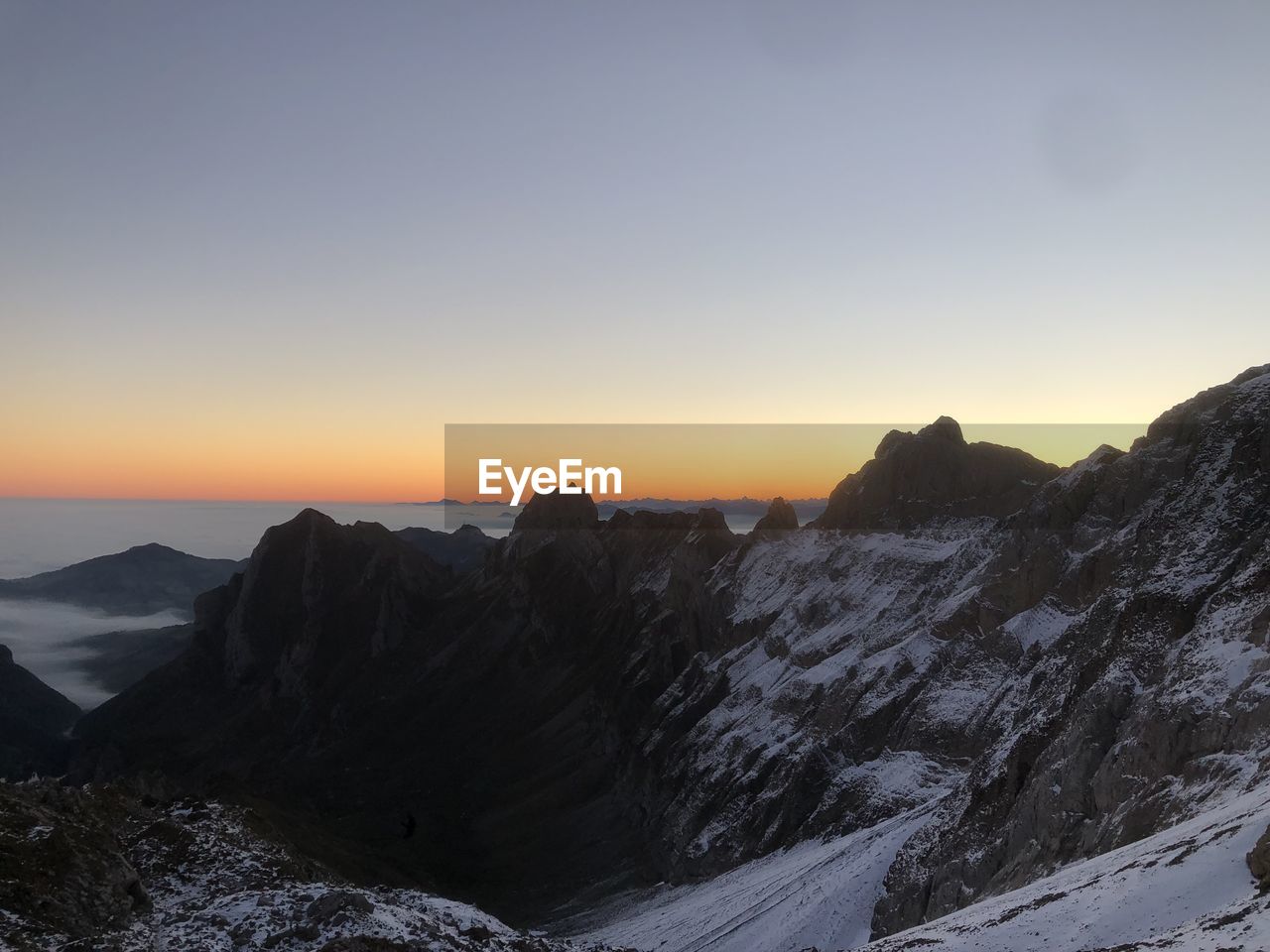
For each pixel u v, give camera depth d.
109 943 54.97
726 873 138.75
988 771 102.75
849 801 131.50
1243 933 46.56
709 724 179.12
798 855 127.69
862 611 182.88
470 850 188.25
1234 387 136.00
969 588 156.12
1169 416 141.75
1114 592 111.38
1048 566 142.62
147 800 83.88
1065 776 86.38
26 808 65.25
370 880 141.38
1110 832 76.81
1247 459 106.50
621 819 184.12
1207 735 75.25
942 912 89.31
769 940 101.81
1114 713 87.88
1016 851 87.69
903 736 137.12
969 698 135.00
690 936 110.94
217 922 59.50
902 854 102.25
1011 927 60.38
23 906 56.09
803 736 153.75
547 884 168.62
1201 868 56.06
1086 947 54.28
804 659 177.62
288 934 56.91
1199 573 96.69
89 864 61.28
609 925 136.38
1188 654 84.31
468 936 62.47
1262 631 79.31
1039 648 132.88
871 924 97.69
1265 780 65.50
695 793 162.88
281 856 75.50
